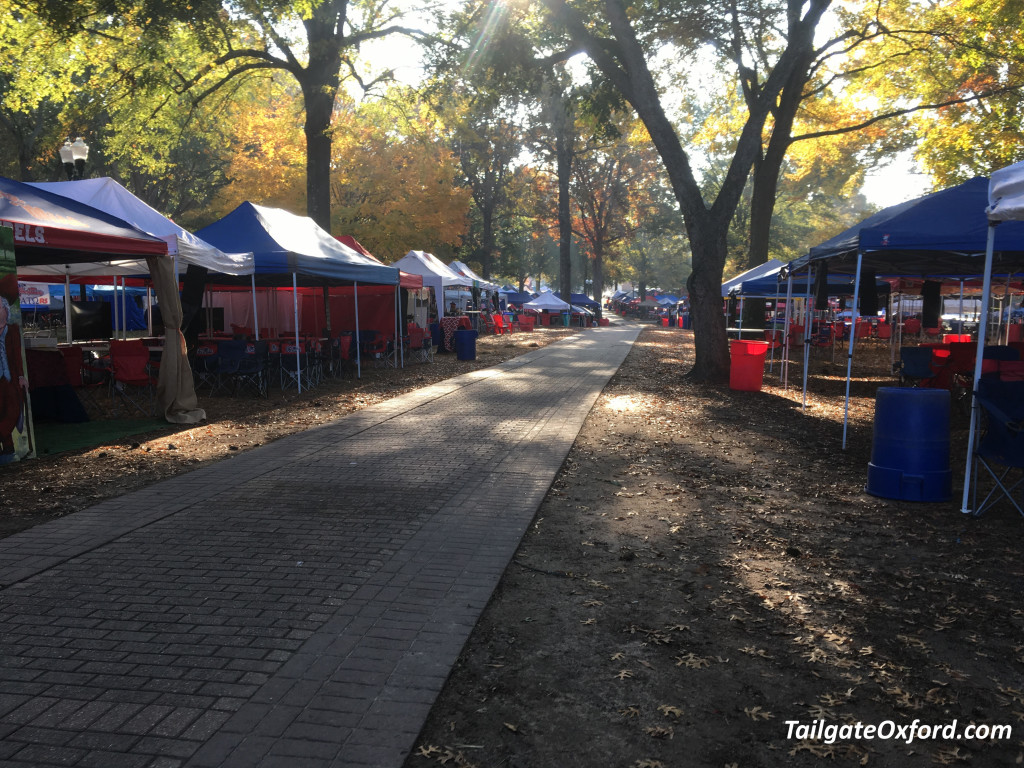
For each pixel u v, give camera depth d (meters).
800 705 3.22
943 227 7.38
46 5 15.62
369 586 4.46
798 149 31.75
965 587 4.61
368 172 32.75
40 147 22.94
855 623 4.07
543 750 2.86
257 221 14.41
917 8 22.61
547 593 4.46
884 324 34.09
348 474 7.40
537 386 15.40
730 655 3.68
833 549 5.32
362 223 32.91
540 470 7.59
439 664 3.48
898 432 6.64
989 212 5.84
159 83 20.20
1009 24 20.58
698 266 16.48
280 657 3.54
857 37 23.78
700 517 6.09
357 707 3.10
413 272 25.48
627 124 30.23
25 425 8.16
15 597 4.28
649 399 13.62
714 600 4.38
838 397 14.20
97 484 7.04
